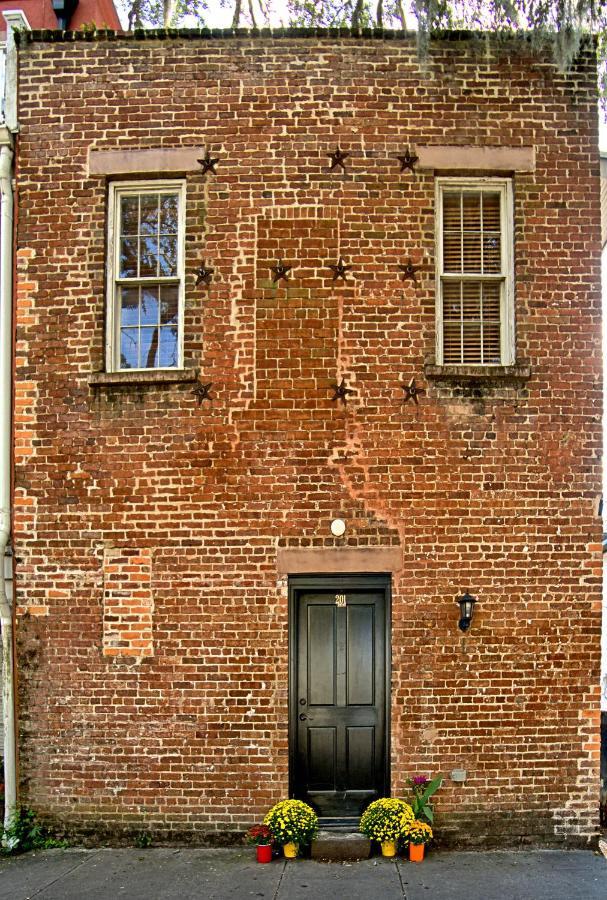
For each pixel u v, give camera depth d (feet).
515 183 23.94
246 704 22.59
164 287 24.58
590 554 23.07
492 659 22.71
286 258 23.67
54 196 24.22
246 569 22.94
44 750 22.82
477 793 22.33
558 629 22.85
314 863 20.90
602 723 26.03
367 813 21.76
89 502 23.38
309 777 23.11
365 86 23.97
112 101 24.26
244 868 20.56
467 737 22.48
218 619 22.86
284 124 23.91
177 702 22.70
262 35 24.09
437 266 23.86
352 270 23.62
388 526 22.98
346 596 23.50
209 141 23.98
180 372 23.34
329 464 23.13
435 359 23.44
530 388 23.41
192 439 23.32
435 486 23.08
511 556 22.98
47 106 24.39
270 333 23.52
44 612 23.20
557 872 20.25
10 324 24.34
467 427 23.25
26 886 19.49
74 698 22.89
